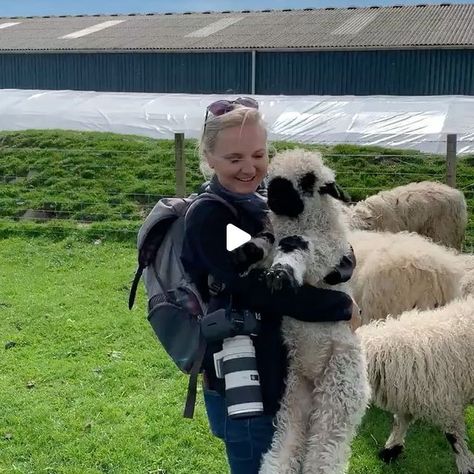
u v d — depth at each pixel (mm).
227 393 2256
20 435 4879
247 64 25641
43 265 9352
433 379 4074
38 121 17406
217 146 2338
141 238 2549
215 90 26203
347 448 2369
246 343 2285
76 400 5438
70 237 10367
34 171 13211
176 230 2521
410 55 24031
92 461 4570
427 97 18422
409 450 4668
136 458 4605
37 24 34469
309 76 25141
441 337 4141
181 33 28984
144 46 26875
